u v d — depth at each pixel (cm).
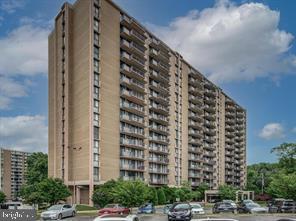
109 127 6925
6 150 14238
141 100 8000
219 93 12762
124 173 7344
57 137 7250
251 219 3409
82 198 6512
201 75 11469
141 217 3875
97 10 6900
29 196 5569
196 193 9162
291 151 7944
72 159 6875
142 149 8062
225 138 13125
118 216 1084
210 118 11850
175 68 9881
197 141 10869
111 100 7056
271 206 4584
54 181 5828
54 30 7819
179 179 9675
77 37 7119
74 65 7131
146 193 4628
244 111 15088
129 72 7600
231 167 13350
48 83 8019
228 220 1166
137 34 7938
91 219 3609
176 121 9750
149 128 8419
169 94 9381
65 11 7312
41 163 9775
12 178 14288
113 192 4819
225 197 9969
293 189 5803
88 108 6506
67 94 7025
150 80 8619
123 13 7688
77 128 6825
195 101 10850
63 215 3803
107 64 7012
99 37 6875
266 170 14288
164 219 3547
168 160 9131
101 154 6606
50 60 8000
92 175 6334
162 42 9219
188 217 2998
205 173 11438
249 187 13162
